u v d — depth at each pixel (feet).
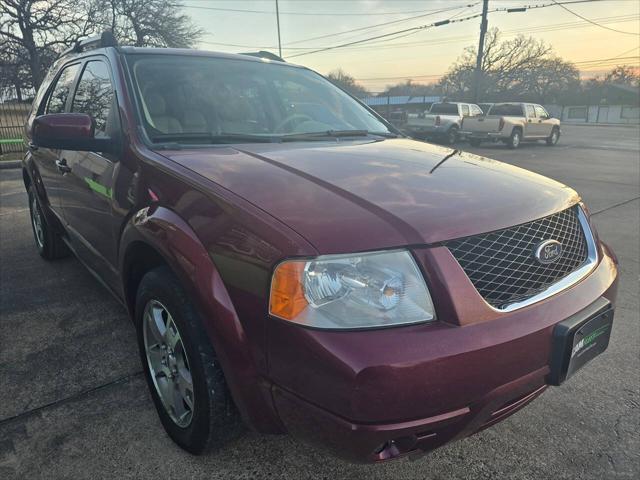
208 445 6.35
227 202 5.68
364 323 4.76
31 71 86.53
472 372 4.88
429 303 4.94
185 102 8.65
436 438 5.07
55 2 84.07
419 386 4.68
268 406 5.28
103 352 9.61
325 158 7.20
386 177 6.40
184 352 6.26
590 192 28.04
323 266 4.80
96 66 9.93
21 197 25.82
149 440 7.23
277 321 4.92
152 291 6.64
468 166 7.36
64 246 14.30
